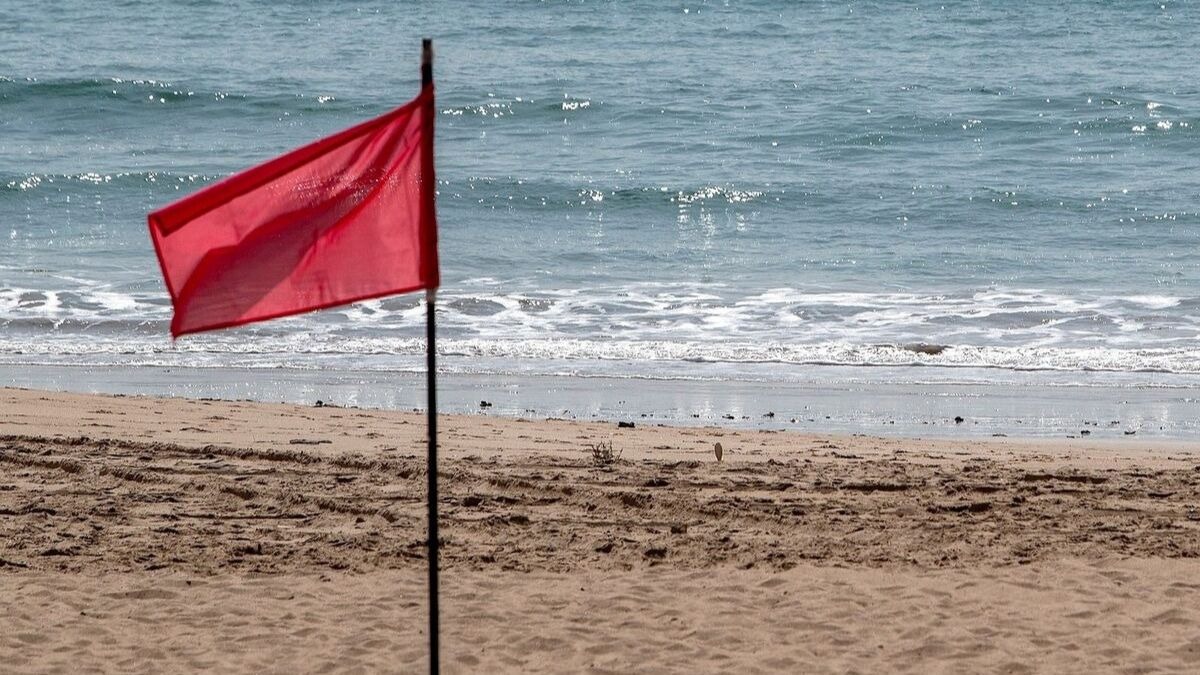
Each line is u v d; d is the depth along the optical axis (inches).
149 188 4128.9
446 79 5787.4
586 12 7662.4
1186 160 4520.2
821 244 3449.8
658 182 4163.4
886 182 4183.1
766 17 7504.9
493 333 2506.2
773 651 909.8
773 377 2180.1
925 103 5300.2
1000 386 2116.1
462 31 7130.9
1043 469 1462.8
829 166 4443.9
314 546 1134.4
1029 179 4232.3
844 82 5743.1
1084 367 2247.8
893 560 1093.8
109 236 3521.2
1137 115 5068.9
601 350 2362.2
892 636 933.8
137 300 2733.8
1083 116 5078.7
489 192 3991.1
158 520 1208.8
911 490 1339.8
